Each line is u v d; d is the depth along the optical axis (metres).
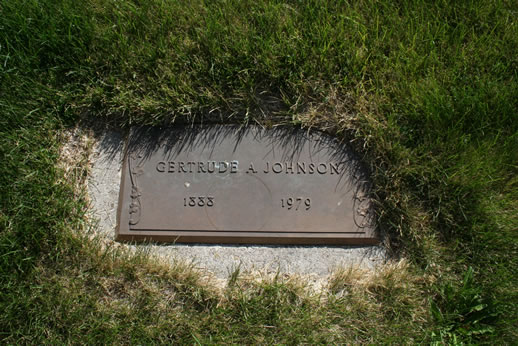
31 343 2.02
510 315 2.03
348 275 2.12
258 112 2.34
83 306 2.08
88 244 2.17
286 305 2.08
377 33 2.45
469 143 2.27
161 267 2.14
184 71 2.40
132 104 2.33
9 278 2.09
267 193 2.21
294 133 2.30
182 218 2.19
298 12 2.51
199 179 2.23
